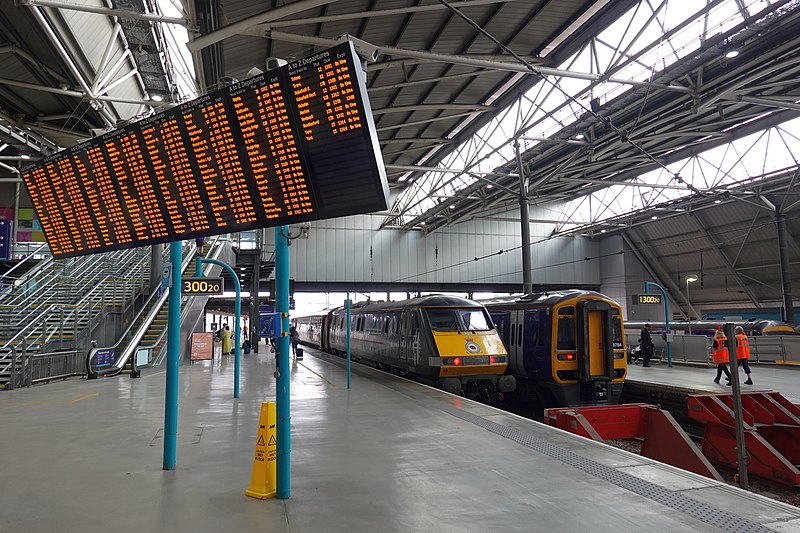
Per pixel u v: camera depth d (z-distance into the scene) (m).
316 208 5.15
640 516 4.42
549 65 21.77
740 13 17.44
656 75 20.36
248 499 4.87
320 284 47.16
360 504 4.73
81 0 14.77
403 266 47.91
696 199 36.97
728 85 19.92
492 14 17.95
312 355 25.05
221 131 5.45
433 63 20.97
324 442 7.16
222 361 20.97
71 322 17.41
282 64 5.29
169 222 6.16
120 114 22.02
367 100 4.72
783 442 10.34
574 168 32.84
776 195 33.84
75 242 7.14
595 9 18.77
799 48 17.69
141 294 20.80
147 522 4.29
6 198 29.98
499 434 7.64
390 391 12.30
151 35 16.83
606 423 9.09
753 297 42.62
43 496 4.95
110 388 12.81
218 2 13.26
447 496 4.94
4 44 16.42
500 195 38.47
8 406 10.26
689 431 13.17
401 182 44.84
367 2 16.03
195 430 7.95
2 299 18.58
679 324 32.78
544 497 4.90
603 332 13.80
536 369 14.44
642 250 48.88
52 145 24.73
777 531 4.08
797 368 19.28
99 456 6.45
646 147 30.84
